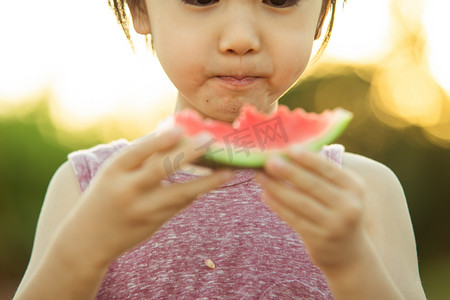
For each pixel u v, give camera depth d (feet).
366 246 5.41
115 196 5.01
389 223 7.30
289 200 5.02
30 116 30.58
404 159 36.42
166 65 6.64
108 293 6.89
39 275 5.62
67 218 5.51
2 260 30.37
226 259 6.85
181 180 7.11
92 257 5.27
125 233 5.15
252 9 6.30
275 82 6.47
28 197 30.83
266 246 6.94
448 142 36.29
